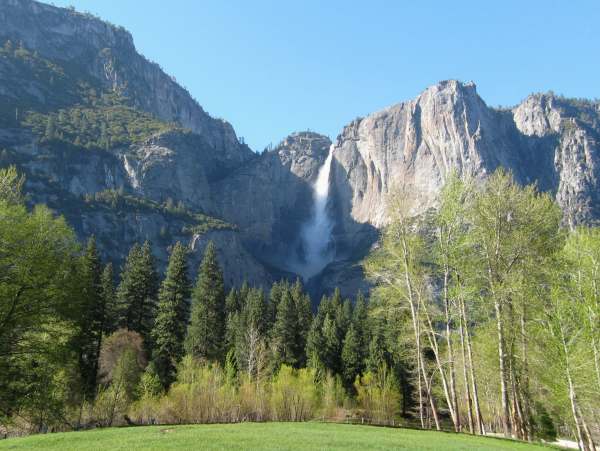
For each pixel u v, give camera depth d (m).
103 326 53.91
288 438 19.44
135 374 47.09
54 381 27.02
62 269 26.11
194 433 21.06
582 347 23.77
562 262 25.33
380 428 25.81
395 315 28.69
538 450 19.55
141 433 21.45
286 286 95.62
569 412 26.72
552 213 26.38
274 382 49.16
